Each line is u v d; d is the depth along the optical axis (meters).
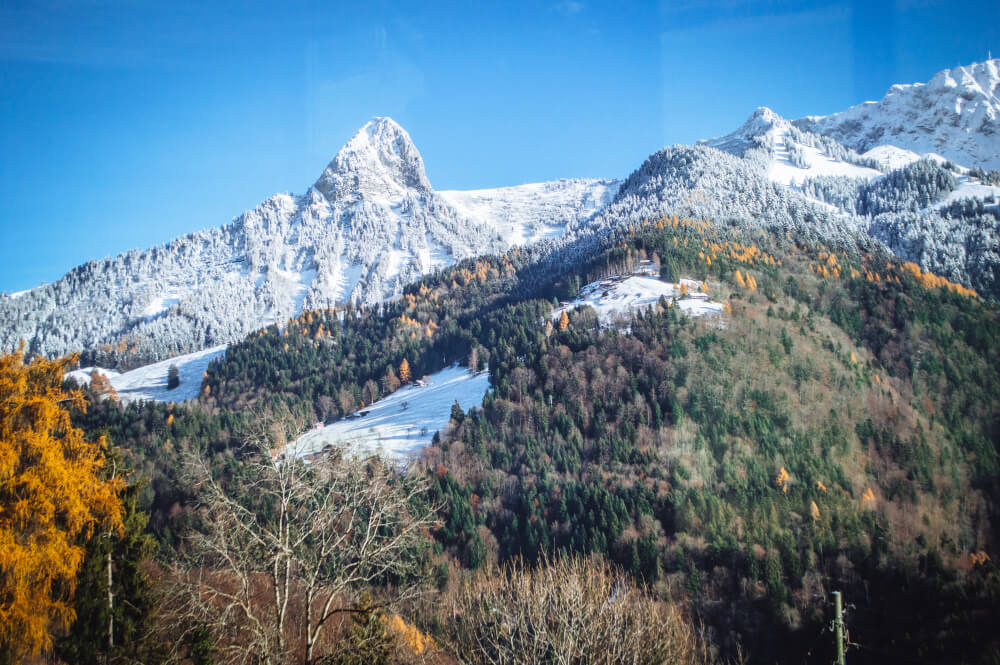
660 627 31.20
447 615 32.50
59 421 27.06
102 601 24.61
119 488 28.02
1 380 26.09
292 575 23.19
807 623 63.91
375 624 21.48
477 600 32.75
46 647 24.20
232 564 20.55
